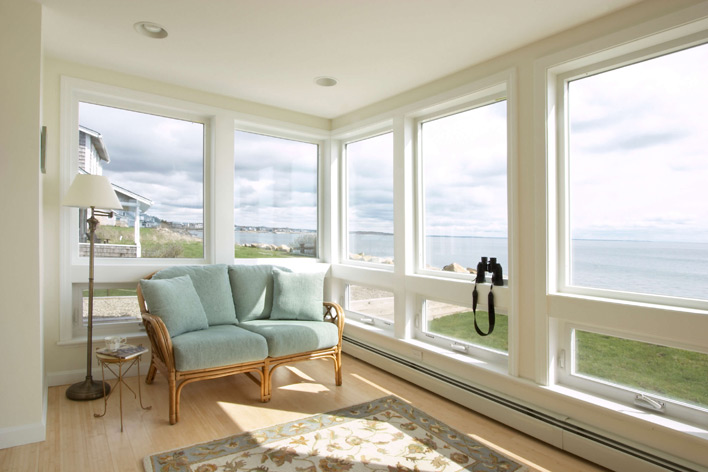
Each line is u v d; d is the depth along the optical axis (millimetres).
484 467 2051
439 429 2451
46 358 2949
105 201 2742
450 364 2994
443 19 2285
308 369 3580
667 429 1899
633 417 2010
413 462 2080
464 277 3076
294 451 2166
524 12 2191
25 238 2193
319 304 3439
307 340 2980
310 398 2910
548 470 2043
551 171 2443
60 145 2953
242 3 2158
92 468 1983
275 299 3406
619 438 2049
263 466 2021
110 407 2676
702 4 1839
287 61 2898
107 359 2406
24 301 2193
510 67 2670
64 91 2959
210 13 2266
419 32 2441
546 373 2414
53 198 2939
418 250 3488
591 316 2219
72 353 3047
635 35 2053
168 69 3078
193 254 3625
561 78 2465
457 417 2629
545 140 2436
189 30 2469
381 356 3572
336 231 4406
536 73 2492
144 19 2342
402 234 3467
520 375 2562
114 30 2482
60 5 2207
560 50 2389
